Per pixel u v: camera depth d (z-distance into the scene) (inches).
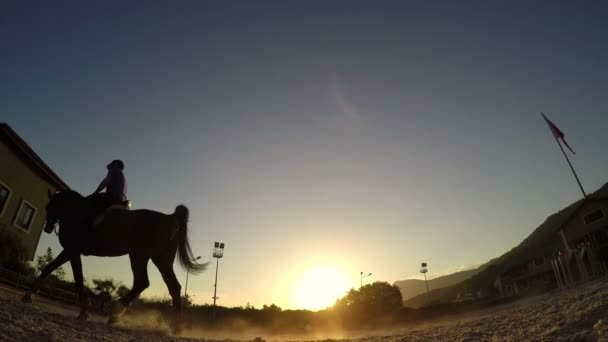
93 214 317.1
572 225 1550.2
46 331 216.4
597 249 1428.4
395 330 1193.4
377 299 2015.3
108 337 242.4
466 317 1151.0
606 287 372.5
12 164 826.8
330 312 1818.4
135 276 332.8
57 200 324.2
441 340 320.2
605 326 236.2
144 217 345.4
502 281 2027.6
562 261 816.9
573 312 303.7
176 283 351.9
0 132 774.5
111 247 330.6
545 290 1205.7
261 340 379.6
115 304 322.3
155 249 344.8
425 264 3388.3
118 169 345.7
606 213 1435.8
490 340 286.8
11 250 730.2
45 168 920.3
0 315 222.7
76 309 693.9
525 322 329.4
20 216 864.3
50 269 320.5
